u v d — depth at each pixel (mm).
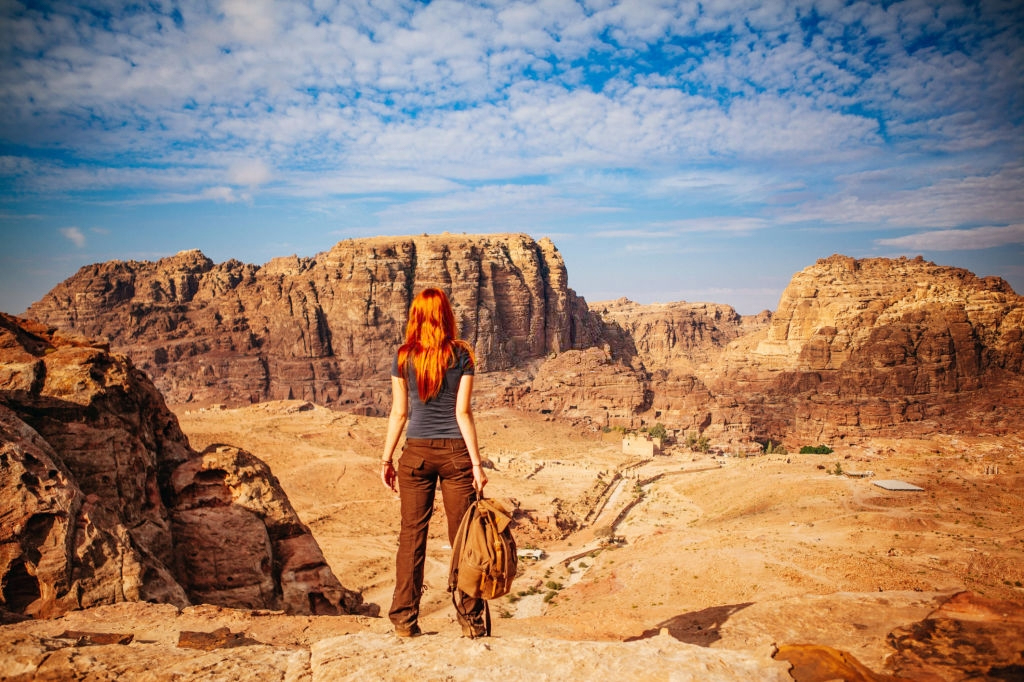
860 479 103188
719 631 17766
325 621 13844
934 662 7891
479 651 6941
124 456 20031
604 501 129250
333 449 135750
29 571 13148
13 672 7680
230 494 23344
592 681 6273
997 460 113312
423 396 7621
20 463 13984
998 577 27688
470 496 7691
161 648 9664
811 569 37656
